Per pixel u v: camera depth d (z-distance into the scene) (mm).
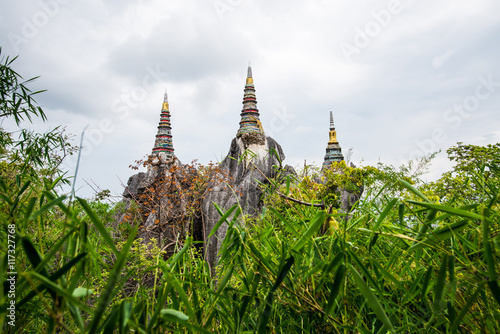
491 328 979
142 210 9664
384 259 1577
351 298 1408
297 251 1286
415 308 1451
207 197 11352
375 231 1352
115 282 735
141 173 13781
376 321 1437
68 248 980
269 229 1540
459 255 1154
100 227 843
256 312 1462
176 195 9938
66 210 858
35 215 868
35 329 1175
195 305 1342
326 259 1392
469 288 1044
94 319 738
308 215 2059
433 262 1369
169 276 966
